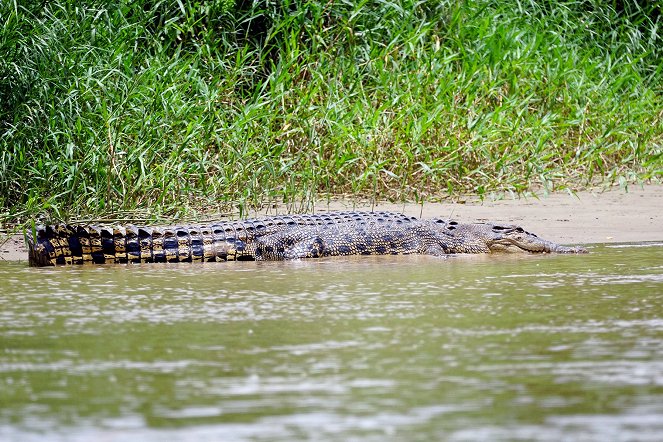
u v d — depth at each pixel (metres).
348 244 33.91
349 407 13.99
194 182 41.25
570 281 26.14
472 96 48.41
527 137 47.34
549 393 14.65
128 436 12.66
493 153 46.75
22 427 13.10
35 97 39.22
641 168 49.59
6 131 38.50
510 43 53.59
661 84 57.38
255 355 17.33
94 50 43.31
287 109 46.34
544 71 52.97
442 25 54.59
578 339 18.41
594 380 15.38
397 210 41.16
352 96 48.16
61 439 12.54
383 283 26.31
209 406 14.09
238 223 33.53
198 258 32.53
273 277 27.86
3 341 18.66
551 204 42.75
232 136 42.38
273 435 12.69
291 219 34.16
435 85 49.38
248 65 51.47
